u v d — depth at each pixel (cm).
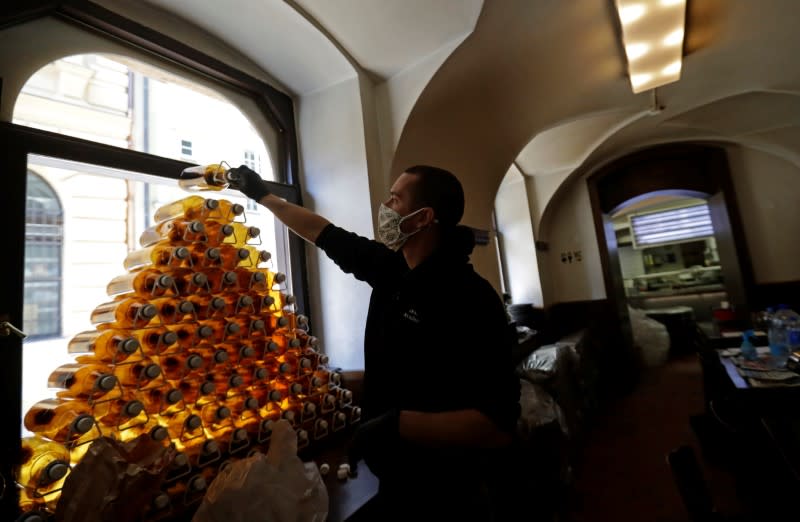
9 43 99
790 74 254
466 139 240
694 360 517
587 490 234
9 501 75
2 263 89
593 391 373
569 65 217
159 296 94
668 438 290
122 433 88
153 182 133
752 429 169
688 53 225
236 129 163
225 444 100
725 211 413
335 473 112
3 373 85
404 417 73
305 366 122
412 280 86
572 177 437
